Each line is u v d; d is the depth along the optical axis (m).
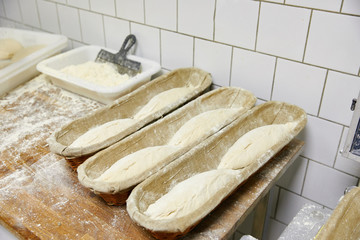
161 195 0.70
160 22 1.08
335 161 0.93
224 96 1.00
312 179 1.00
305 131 0.95
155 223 0.58
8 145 0.91
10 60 1.15
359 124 0.69
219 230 0.66
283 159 0.85
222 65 1.02
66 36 1.40
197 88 1.00
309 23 0.82
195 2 0.98
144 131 0.82
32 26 1.52
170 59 1.13
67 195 0.76
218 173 0.72
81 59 1.26
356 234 0.64
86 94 1.11
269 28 0.89
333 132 0.90
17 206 0.73
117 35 1.23
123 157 0.78
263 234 0.99
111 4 1.17
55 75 1.09
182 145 0.83
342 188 0.95
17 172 0.83
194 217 0.60
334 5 0.77
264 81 0.96
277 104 0.92
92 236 0.66
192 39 1.04
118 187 0.67
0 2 1.58
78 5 1.27
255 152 0.79
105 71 1.16
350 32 0.77
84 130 0.89
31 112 1.05
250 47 0.94
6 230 0.75
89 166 0.73
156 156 0.77
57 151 0.76
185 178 0.74
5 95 1.14
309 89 0.89
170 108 0.92
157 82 1.04
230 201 0.73
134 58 1.17
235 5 0.92
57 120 1.01
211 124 0.87
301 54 0.86
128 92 1.05
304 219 0.75
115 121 0.89
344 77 0.82
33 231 0.67
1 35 1.30
